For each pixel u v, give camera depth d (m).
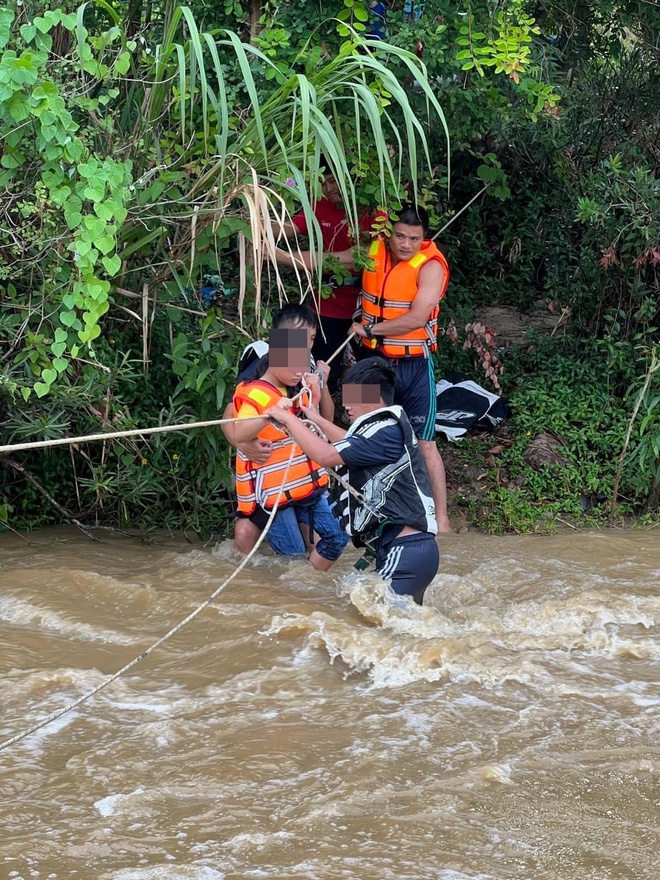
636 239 7.86
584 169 9.00
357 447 4.92
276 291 7.43
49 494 6.57
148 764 3.64
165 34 5.69
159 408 6.84
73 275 5.50
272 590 5.36
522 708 4.11
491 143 9.51
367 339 6.92
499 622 5.04
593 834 3.22
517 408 8.20
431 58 6.67
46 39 5.19
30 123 5.25
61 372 5.75
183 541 6.49
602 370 8.45
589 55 9.12
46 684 4.29
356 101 5.55
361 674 4.46
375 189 6.58
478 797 3.43
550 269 9.41
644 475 7.56
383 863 3.06
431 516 5.06
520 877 3.00
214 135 6.12
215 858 3.09
